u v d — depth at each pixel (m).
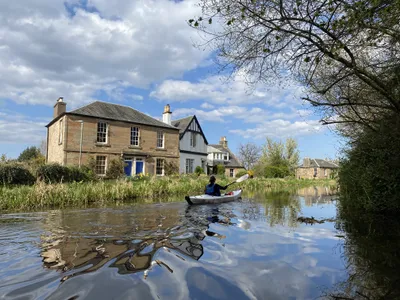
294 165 42.81
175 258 3.62
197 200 9.34
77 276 2.99
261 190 18.05
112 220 6.30
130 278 2.94
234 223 6.16
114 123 21.48
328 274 3.13
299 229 5.56
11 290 2.63
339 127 8.47
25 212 7.50
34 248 4.04
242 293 2.63
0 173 11.59
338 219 6.62
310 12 4.19
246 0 4.37
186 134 28.12
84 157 19.62
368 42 4.76
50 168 13.38
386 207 6.77
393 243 4.44
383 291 2.68
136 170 22.77
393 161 6.16
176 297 2.51
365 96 6.28
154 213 7.39
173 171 24.50
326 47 4.59
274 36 4.83
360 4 3.79
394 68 5.28
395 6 3.87
